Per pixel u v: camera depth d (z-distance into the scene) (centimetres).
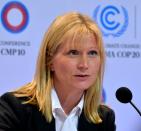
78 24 327
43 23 628
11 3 617
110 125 383
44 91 346
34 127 344
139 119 666
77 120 361
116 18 654
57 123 350
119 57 657
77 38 323
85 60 324
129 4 658
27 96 354
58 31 328
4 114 340
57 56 331
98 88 358
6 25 616
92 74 330
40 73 346
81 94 354
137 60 664
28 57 624
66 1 635
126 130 664
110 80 656
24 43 622
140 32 662
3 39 614
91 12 645
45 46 338
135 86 666
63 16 334
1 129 331
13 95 353
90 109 364
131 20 659
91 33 326
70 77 327
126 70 661
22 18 621
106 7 651
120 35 656
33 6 624
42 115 346
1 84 617
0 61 614
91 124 366
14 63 620
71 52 325
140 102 668
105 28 650
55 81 347
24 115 346
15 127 343
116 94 355
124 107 662
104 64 343
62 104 353
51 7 630
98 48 332
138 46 662
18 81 622
